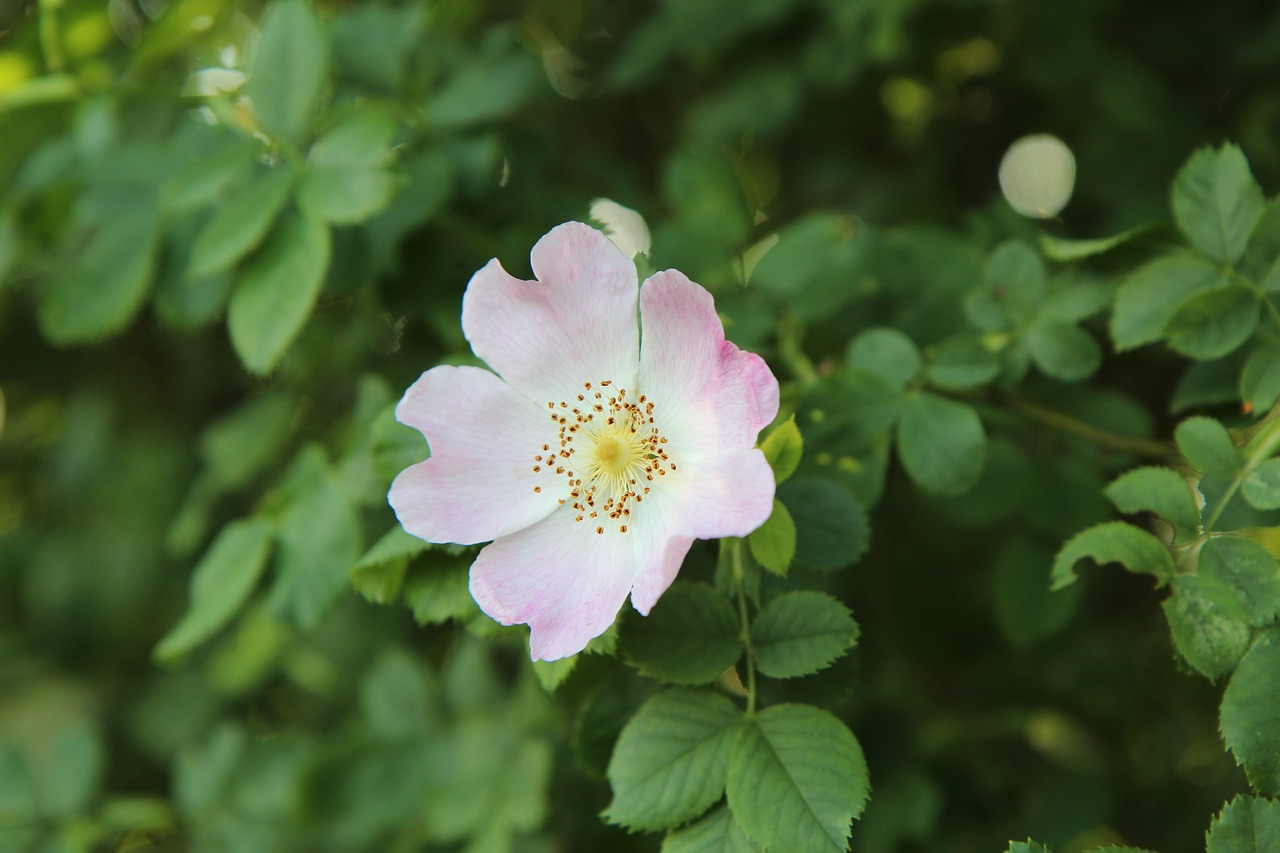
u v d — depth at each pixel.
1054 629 0.43
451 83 0.44
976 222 0.45
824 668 0.38
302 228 0.41
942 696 0.49
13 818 0.47
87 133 0.45
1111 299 0.41
